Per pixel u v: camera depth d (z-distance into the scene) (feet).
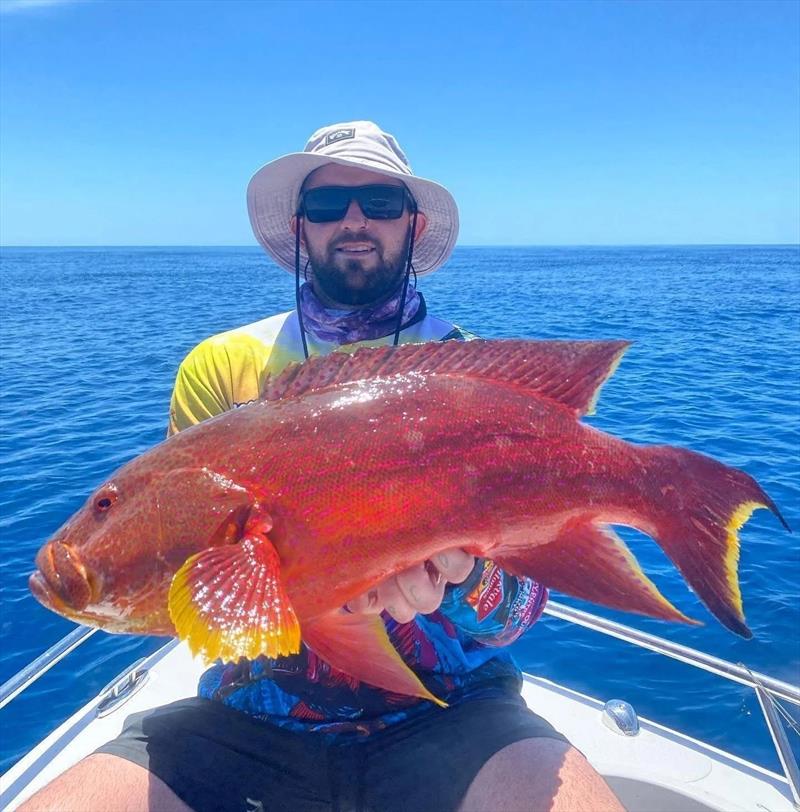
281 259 12.24
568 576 6.97
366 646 6.72
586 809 6.88
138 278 241.55
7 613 19.83
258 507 6.48
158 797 7.47
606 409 43.60
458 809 7.38
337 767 7.98
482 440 6.86
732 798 10.09
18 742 15.12
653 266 332.39
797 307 113.91
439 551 6.84
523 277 230.89
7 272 293.02
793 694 10.64
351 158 9.68
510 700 8.66
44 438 37.47
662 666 17.10
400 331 10.27
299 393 7.06
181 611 5.57
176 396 9.95
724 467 6.93
